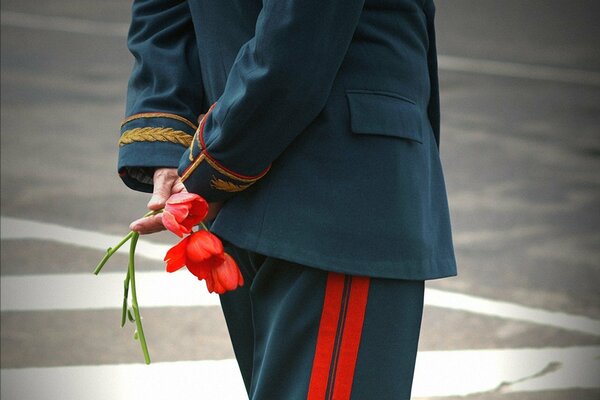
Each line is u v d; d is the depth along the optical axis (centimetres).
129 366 947
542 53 2609
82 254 1216
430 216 472
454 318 1086
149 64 495
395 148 446
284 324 451
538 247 1346
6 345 982
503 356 998
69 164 1584
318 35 410
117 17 2725
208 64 473
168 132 482
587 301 1162
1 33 2491
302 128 431
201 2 471
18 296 1094
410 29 465
